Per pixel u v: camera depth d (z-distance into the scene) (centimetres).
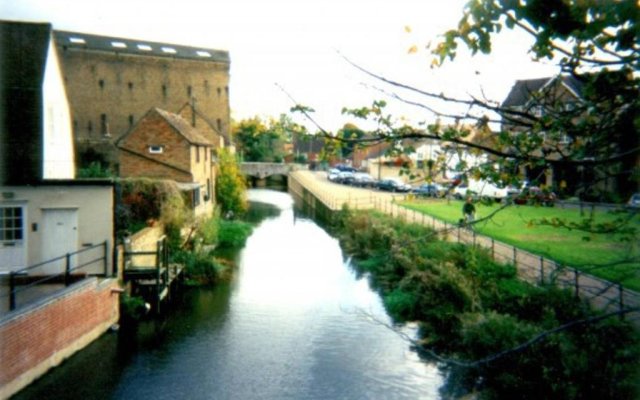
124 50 6944
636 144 376
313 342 1677
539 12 346
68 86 6738
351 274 2630
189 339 1706
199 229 2877
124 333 1758
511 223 2872
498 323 1225
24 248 1798
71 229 1816
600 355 926
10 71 1977
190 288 2366
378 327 1789
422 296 1859
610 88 374
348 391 1334
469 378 1260
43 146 1917
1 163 1827
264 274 2631
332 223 4103
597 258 1912
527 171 485
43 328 1345
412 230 2525
